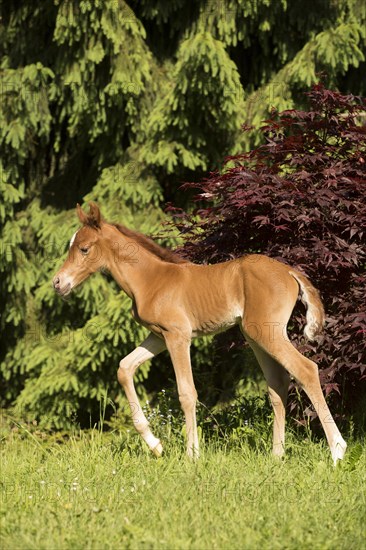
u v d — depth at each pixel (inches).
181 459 307.1
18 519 233.8
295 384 338.3
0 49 620.1
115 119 572.1
